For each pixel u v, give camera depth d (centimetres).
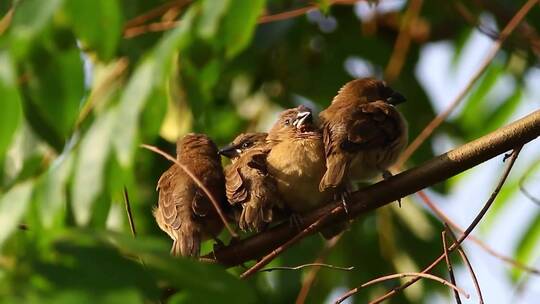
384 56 1567
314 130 1136
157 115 808
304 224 1038
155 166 1252
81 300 547
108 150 796
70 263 576
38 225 814
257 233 1050
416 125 1549
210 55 870
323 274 1429
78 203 798
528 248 1284
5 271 573
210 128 1454
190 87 1072
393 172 1200
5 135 762
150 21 1233
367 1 1259
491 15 1570
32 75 876
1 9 959
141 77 796
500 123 1515
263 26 1384
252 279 1373
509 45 1482
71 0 794
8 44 766
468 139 1525
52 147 980
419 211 1438
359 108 1129
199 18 805
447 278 1423
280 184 1091
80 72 880
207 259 1043
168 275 589
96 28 806
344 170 1054
